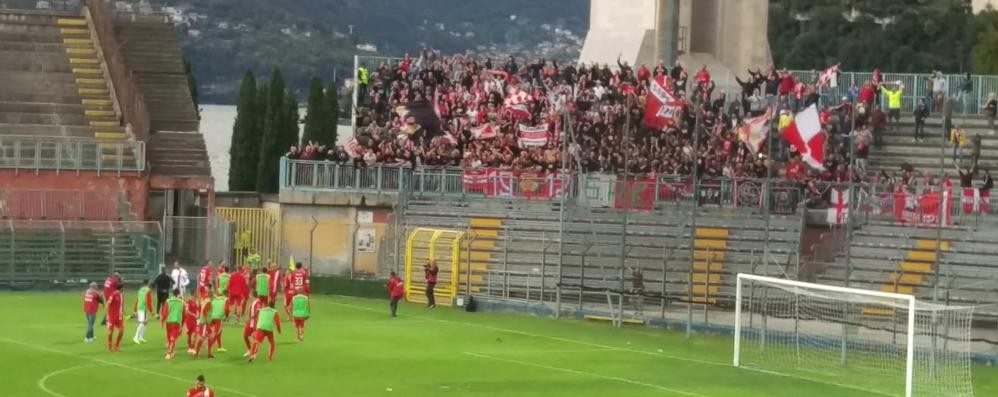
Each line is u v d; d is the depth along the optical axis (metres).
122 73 98.06
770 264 82.12
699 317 78.38
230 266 86.50
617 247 83.81
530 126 92.44
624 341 71.69
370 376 59.38
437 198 89.81
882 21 151.50
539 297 83.62
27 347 63.62
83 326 70.19
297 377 58.47
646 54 103.88
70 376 56.94
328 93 106.19
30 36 102.88
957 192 86.38
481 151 91.75
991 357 68.38
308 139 105.38
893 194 83.56
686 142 92.25
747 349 69.62
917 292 77.88
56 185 90.88
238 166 107.06
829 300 69.88
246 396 53.78
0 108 97.19
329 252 90.56
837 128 92.62
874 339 69.88
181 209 97.94
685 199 87.19
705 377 62.00
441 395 55.72
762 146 89.50
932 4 152.25
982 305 70.12
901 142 95.31
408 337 70.69
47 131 96.25
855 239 82.62
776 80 94.81
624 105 93.19
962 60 143.50
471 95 95.56
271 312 62.22
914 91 101.12
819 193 86.44
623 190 84.19
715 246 83.81
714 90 101.75
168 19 109.81
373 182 90.38
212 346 63.81
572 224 86.06
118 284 63.84
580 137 92.38
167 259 88.75
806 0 155.25
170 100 103.81
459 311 82.00
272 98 105.06
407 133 94.25
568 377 60.75
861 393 59.50
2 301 79.25
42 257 85.69
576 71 96.75
